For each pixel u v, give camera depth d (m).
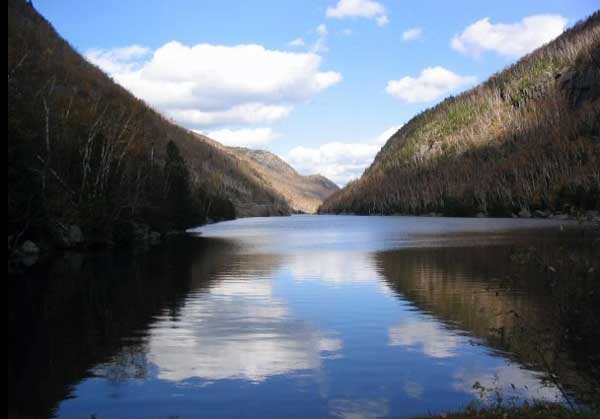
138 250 51.41
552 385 12.98
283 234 84.31
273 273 34.09
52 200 45.47
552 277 12.30
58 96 69.94
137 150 71.75
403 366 14.98
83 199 52.78
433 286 27.81
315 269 35.97
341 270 35.28
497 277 30.34
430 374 14.30
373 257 43.38
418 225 109.69
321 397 12.84
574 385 12.91
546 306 21.86
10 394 13.05
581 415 9.91
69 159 55.03
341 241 64.50
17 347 16.94
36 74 72.62
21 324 20.00
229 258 43.78
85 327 19.45
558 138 175.25
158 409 12.17
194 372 14.60
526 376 13.92
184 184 88.88
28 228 44.72
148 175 71.12
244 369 14.84
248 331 18.95
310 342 17.48
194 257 44.41
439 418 10.48
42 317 21.12
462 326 19.27
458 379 13.89
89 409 12.20
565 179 127.19
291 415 11.84
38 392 13.16
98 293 26.48
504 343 16.55
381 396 12.86
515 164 173.62
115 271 34.72
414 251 47.75
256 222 154.88
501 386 13.27
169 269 35.97
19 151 39.38
